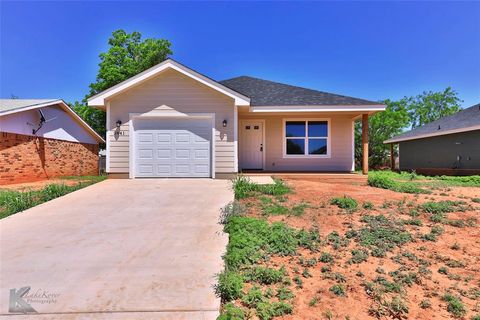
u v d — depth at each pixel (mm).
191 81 10297
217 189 8336
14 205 6520
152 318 2672
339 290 3303
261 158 13656
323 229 5168
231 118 10328
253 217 5699
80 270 3578
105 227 5191
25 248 4258
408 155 21609
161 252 4125
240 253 3941
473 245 4645
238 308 2887
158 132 10336
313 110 11422
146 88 10273
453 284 3539
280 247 4309
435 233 5094
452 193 8469
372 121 25141
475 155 15484
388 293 3311
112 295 3023
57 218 5719
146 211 6164
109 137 10227
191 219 5629
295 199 7082
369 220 5586
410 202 6902
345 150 13547
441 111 32000
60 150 14344
